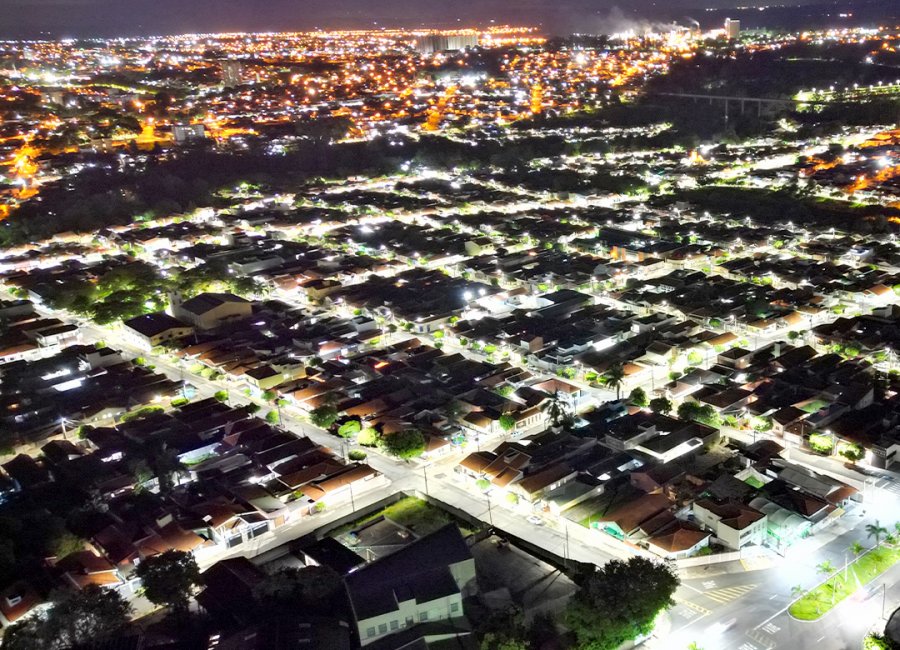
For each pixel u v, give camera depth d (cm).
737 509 14312
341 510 16200
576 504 15575
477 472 16850
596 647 11419
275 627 11788
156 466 17262
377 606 11800
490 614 12231
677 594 13000
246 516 15512
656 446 17138
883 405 18312
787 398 19088
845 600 12525
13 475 17825
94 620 12144
